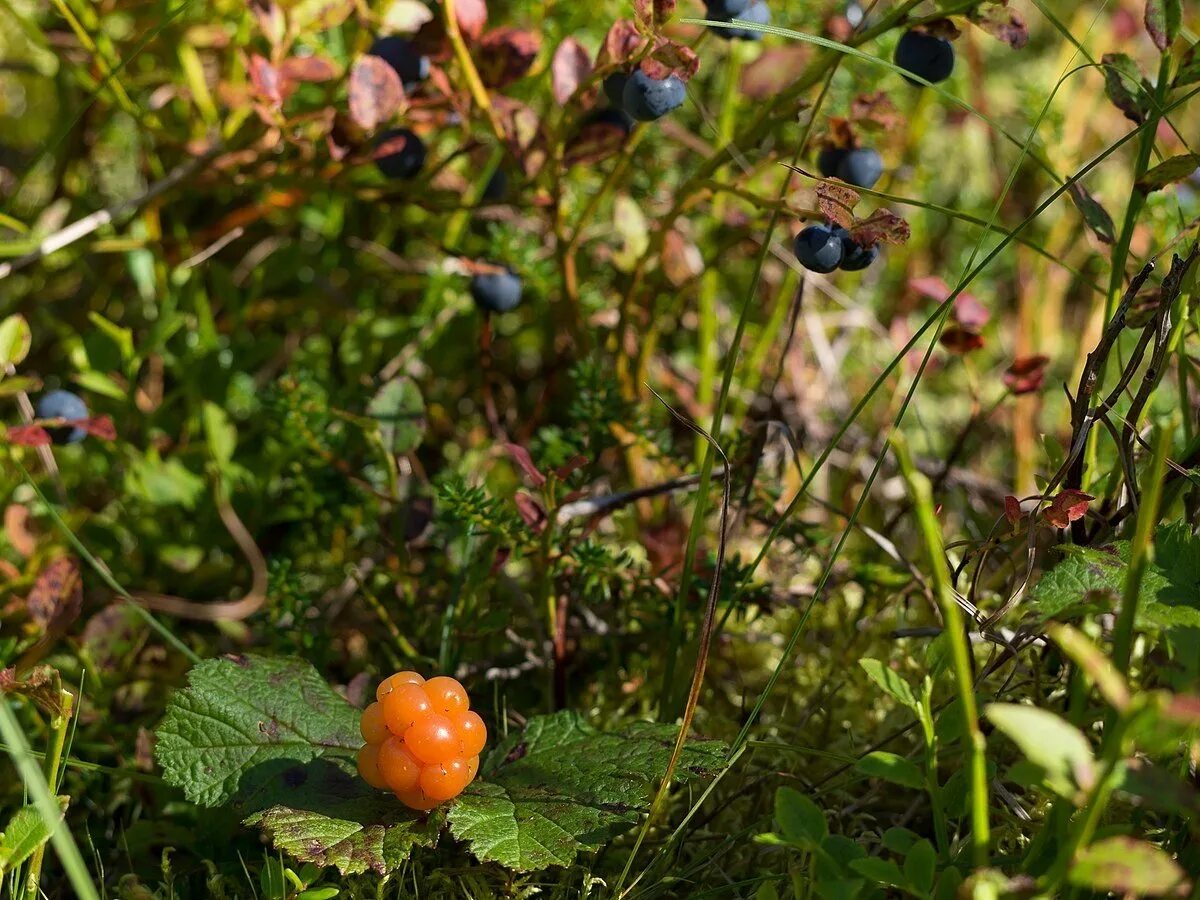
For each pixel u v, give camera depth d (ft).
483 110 1.12
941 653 0.92
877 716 1.11
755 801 1.03
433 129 1.25
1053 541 1.06
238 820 1.01
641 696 1.12
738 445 1.11
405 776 0.88
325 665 1.12
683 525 1.15
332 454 1.15
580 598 1.14
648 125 1.27
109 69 1.21
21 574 1.13
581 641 1.14
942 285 1.15
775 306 1.28
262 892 0.97
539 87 1.27
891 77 1.32
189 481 1.20
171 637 0.99
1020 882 0.78
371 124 1.09
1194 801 0.75
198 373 1.26
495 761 0.96
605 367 1.24
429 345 1.29
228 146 1.20
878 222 0.96
